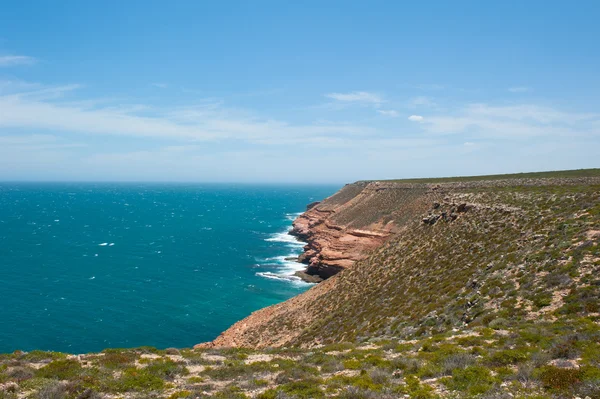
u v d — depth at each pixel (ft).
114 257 334.24
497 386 39.88
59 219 600.80
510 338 56.80
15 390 44.01
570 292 69.62
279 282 266.16
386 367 51.62
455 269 113.80
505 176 267.80
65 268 288.30
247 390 47.32
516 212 131.95
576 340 49.39
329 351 68.23
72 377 49.29
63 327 179.32
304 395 43.06
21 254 330.13
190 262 323.57
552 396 35.78
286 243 417.08
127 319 193.67
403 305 106.63
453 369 45.96
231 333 169.48
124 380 49.21
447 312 86.79
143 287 248.93
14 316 188.75
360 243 248.32
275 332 147.33
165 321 193.98
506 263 96.32
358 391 42.01
